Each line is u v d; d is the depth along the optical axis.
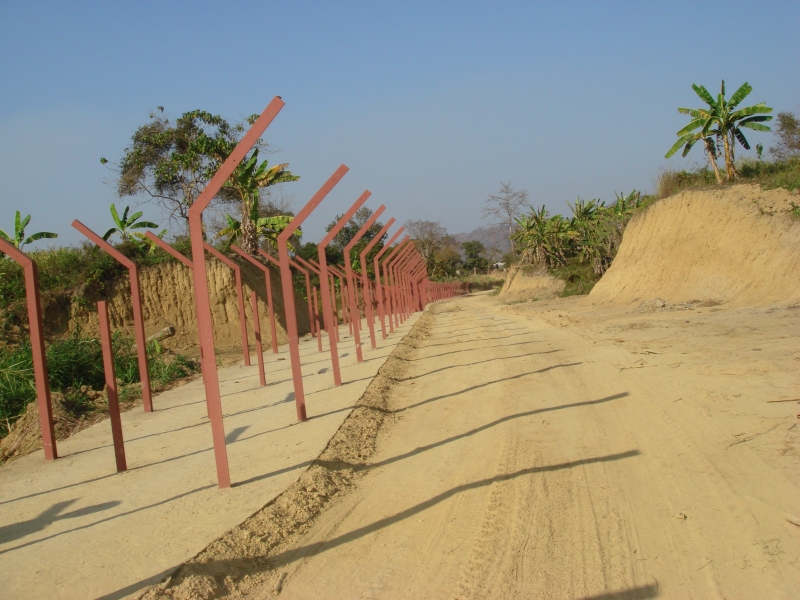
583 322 19.38
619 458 5.85
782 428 6.08
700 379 8.61
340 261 53.25
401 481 5.89
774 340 10.99
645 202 30.17
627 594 3.50
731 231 21.22
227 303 25.66
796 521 4.14
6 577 4.38
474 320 27.22
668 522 4.39
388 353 16.09
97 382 14.09
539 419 7.60
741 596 3.39
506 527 4.54
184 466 7.00
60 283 23.73
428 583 3.84
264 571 4.23
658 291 23.52
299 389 8.66
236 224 30.73
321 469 6.17
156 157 38.06
